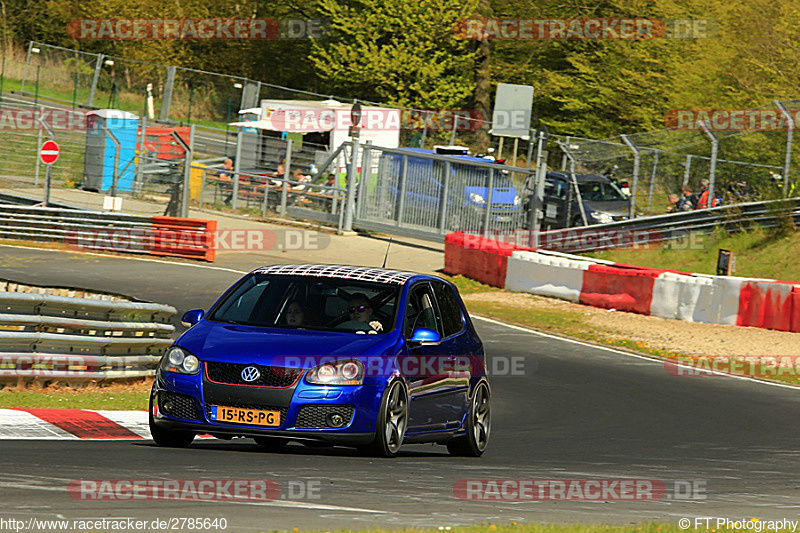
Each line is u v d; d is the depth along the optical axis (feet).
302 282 110.11
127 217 346.54
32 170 462.19
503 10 618.03
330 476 86.84
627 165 392.06
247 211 435.94
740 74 518.37
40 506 64.64
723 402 184.96
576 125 576.61
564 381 199.41
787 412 177.78
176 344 102.12
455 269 345.51
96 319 152.46
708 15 524.52
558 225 392.68
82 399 143.33
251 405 96.94
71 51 633.20
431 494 81.35
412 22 590.55
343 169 432.66
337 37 630.74
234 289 111.45
